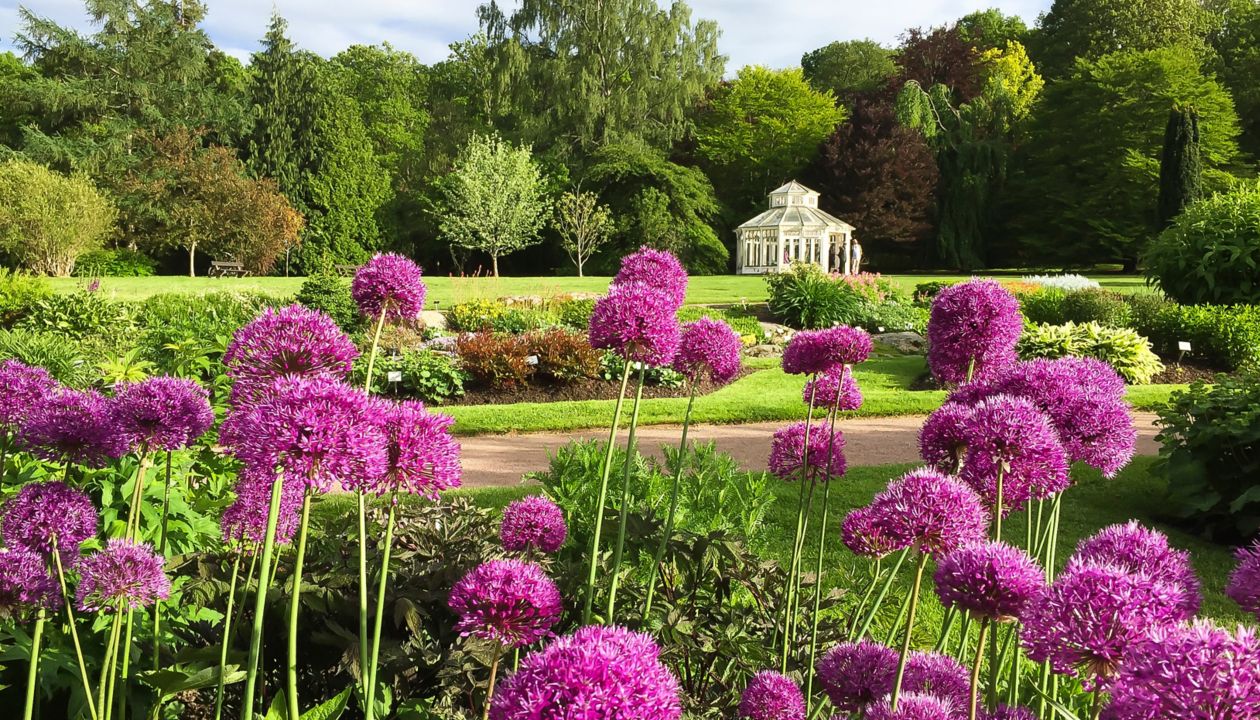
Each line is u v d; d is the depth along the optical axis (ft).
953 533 5.06
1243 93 135.54
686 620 8.04
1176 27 146.41
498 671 7.13
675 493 8.36
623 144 130.72
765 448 27.76
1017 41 165.37
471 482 23.07
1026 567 4.57
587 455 14.21
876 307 62.23
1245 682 2.92
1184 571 4.70
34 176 90.94
